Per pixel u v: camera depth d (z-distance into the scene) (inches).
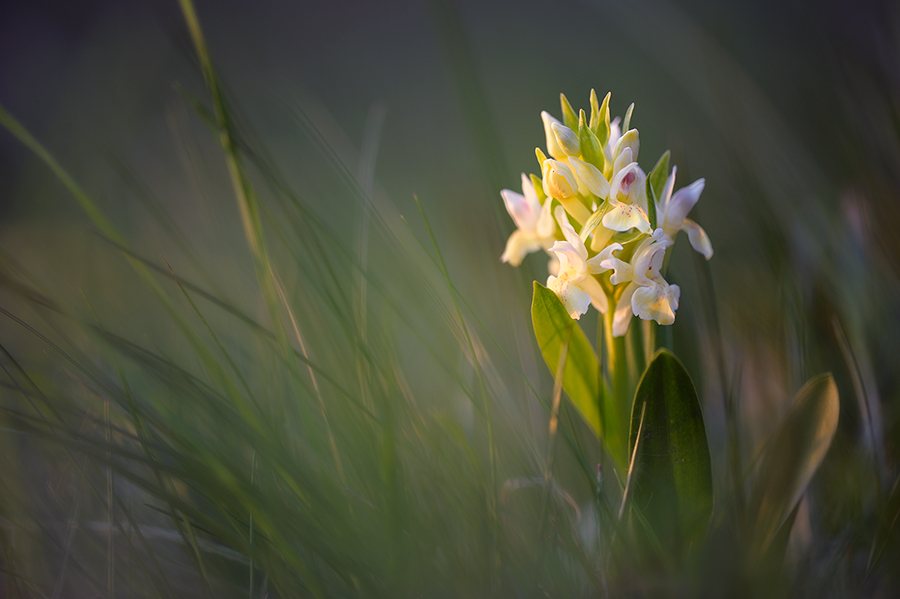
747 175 22.1
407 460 20.5
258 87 48.9
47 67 55.4
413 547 19.5
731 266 22.7
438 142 44.0
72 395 21.4
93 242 27.4
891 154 22.1
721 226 23.5
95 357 22.1
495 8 63.6
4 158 46.0
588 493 20.8
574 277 19.7
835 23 31.9
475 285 23.6
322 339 21.4
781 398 21.3
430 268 23.1
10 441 21.4
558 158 19.8
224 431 20.5
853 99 23.2
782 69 33.4
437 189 32.8
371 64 64.2
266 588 19.7
